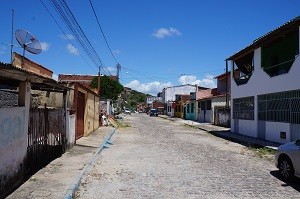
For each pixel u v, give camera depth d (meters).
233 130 26.45
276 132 18.56
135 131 28.11
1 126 6.72
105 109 44.00
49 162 11.02
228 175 9.90
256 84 21.47
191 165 11.55
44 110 10.55
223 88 42.59
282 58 21.33
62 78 61.59
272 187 8.41
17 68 6.60
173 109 72.94
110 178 9.23
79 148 14.98
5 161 6.93
